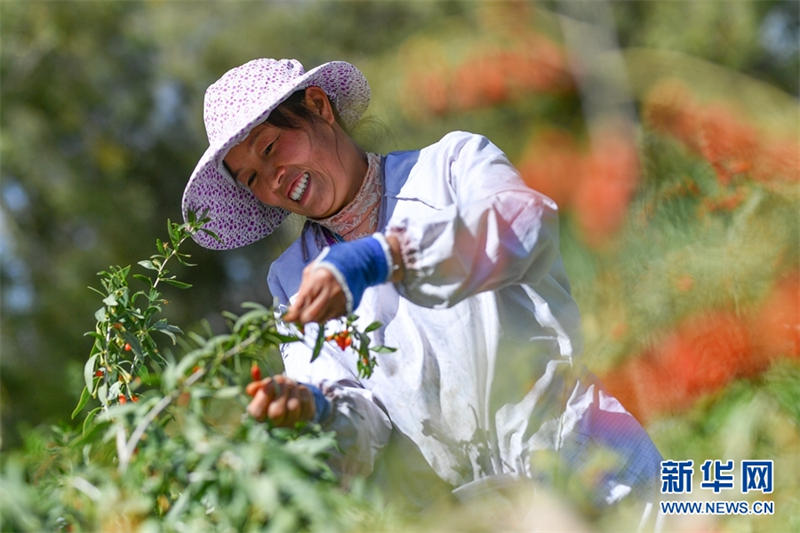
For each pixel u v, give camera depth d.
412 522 3.69
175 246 4.12
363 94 4.71
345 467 3.95
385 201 4.27
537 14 19.97
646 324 6.23
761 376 5.52
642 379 6.00
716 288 6.18
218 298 18.94
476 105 19.34
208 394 2.99
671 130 9.55
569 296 4.17
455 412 4.01
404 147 18.53
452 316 4.04
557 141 19.38
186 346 4.04
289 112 4.27
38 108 17.86
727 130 8.78
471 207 3.61
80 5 17.59
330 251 3.40
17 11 17.34
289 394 3.54
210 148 4.34
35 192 17.64
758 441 4.94
